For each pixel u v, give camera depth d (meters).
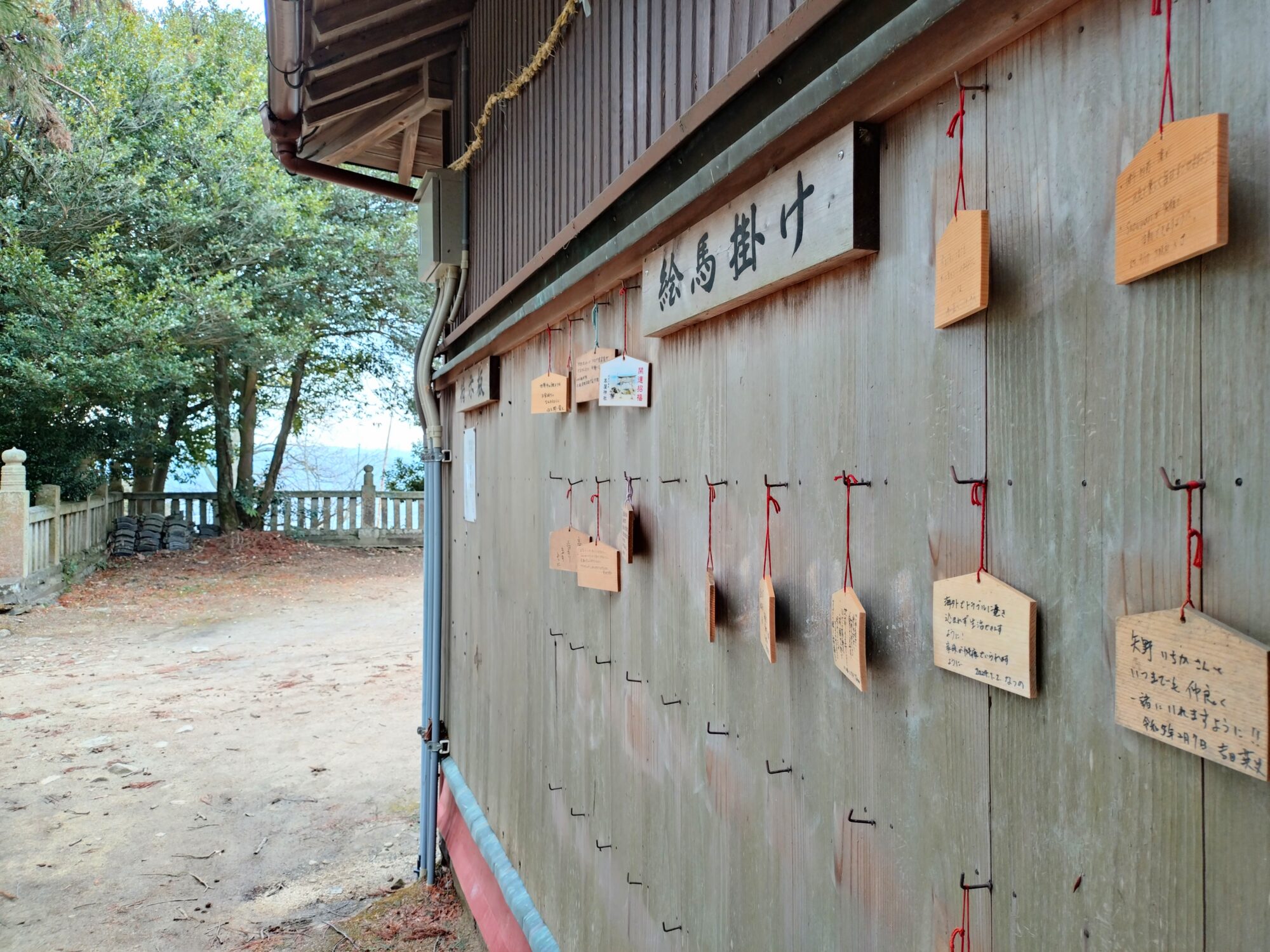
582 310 1.96
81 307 9.67
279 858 3.55
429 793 3.39
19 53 8.48
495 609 2.79
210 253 11.12
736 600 1.28
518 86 2.35
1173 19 0.60
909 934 0.90
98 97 10.51
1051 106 0.70
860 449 0.98
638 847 1.67
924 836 0.87
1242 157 0.55
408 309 13.10
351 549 13.44
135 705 5.70
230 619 8.77
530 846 2.39
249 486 13.50
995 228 0.77
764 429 1.19
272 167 11.47
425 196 3.27
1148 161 0.60
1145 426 0.62
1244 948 0.55
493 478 2.83
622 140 1.67
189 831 3.79
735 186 1.20
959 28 0.78
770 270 1.10
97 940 2.91
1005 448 0.76
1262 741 0.52
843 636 0.96
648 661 1.62
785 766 1.15
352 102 3.12
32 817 3.91
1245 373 0.54
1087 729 0.67
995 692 0.78
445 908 3.14
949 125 0.83
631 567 1.70
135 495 12.78
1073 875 0.69
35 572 8.90
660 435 1.55
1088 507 0.67
